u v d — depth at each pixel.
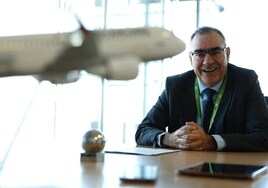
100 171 1.14
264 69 4.04
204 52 2.40
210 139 2.01
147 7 3.92
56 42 0.84
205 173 1.01
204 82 2.42
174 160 1.46
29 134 2.95
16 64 0.84
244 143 2.02
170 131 2.51
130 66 0.80
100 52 0.81
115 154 1.65
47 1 3.83
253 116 2.29
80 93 3.93
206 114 2.40
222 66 2.39
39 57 0.83
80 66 0.81
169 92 2.54
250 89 2.38
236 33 4.14
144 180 0.92
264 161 1.50
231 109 2.35
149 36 0.92
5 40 0.88
